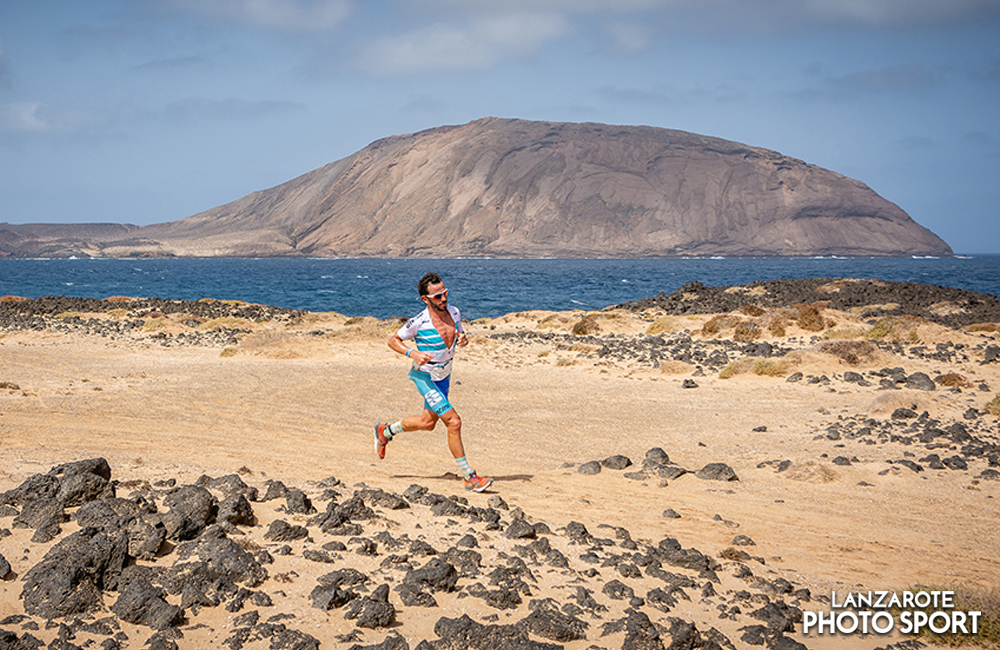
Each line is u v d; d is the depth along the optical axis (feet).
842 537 21.79
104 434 31.94
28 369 56.24
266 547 15.29
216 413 40.37
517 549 16.93
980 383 48.91
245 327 99.35
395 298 235.40
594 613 13.82
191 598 12.35
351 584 13.78
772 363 56.03
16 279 402.11
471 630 12.04
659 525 21.70
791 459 31.94
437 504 20.42
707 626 14.03
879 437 35.45
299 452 30.50
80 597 11.89
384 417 41.39
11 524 15.05
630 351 70.90
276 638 11.47
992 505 25.21
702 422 40.88
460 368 63.31
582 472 28.99
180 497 16.51
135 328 94.43
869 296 133.90
